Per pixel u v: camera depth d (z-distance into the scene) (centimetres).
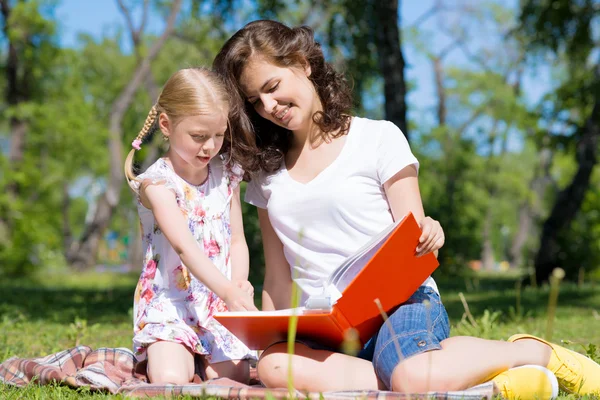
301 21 1659
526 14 1473
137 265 3634
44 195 2556
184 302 325
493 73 3506
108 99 3167
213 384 285
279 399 257
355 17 1198
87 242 2336
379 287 265
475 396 245
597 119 1459
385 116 1137
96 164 2636
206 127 304
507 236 4900
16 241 2050
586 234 1522
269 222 335
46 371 308
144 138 330
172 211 307
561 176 3881
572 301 912
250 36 309
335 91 315
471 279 1695
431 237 267
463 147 3072
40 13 2150
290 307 331
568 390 280
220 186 337
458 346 263
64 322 668
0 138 3080
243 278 339
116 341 497
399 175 305
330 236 307
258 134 327
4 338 496
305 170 318
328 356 275
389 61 1132
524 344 277
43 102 2322
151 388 279
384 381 268
